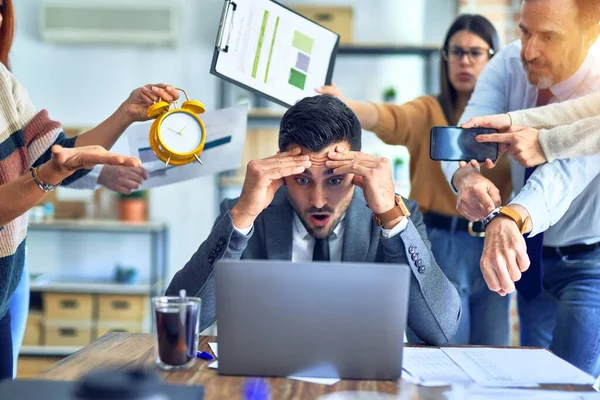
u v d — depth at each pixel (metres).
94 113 5.22
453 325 1.82
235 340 1.41
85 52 5.21
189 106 1.90
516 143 1.97
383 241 1.75
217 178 5.10
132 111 2.22
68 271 5.19
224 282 1.40
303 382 1.38
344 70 5.13
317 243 1.95
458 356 1.59
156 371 1.43
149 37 5.05
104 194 5.07
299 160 1.74
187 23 5.20
